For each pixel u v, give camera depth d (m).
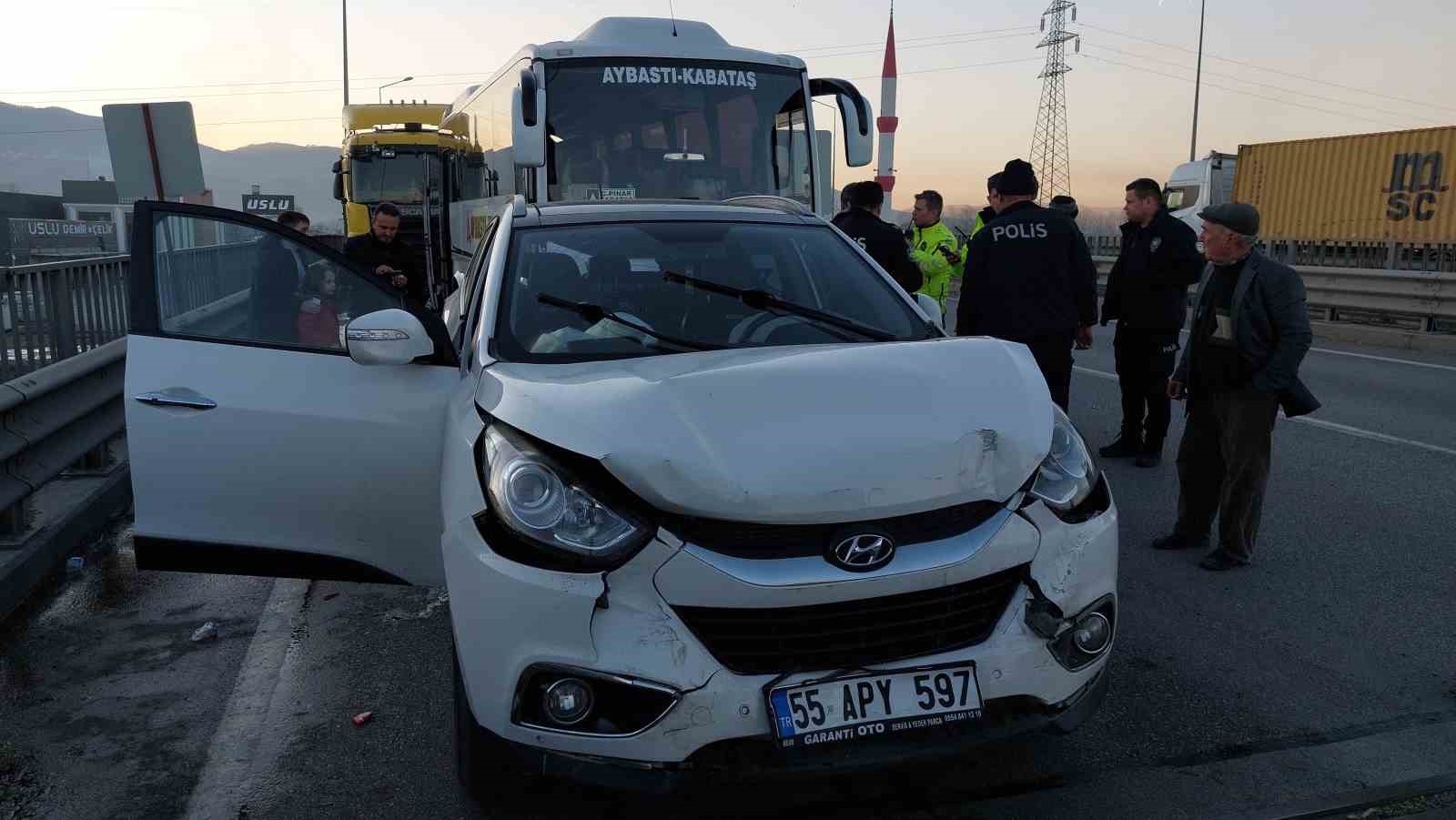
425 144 21.31
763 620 2.45
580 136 9.52
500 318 3.47
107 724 3.59
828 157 10.56
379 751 3.38
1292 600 4.59
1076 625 2.71
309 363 3.44
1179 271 6.73
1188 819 2.91
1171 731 3.43
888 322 3.68
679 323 3.50
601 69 9.55
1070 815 2.94
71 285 6.59
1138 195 6.88
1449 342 12.94
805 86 10.05
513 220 4.01
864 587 2.46
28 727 3.58
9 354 5.76
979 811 2.97
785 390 2.69
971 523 2.61
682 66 9.70
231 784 3.20
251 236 3.54
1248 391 4.79
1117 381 10.63
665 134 9.68
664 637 2.44
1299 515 5.85
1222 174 25.05
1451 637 4.16
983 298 5.89
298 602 4.73
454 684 2.86
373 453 3.34
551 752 2.52
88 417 5.97
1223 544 5.00
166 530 3.43
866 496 2.47
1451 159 18.80
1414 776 3.12
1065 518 2.75
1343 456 7.20
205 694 3.82
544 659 2.47
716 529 2.45
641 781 2.47
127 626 4.48
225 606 4.71
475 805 3.04
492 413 2.81
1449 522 5.66
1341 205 21.06
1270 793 3.04
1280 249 16.86
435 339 3.44
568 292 3.59
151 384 3.40
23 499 5.06
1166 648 4.11
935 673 2.56
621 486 2.51
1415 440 7.68
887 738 2.53
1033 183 5.84
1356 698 3.65
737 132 9.82
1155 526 5.74
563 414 2.64
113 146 10.41
